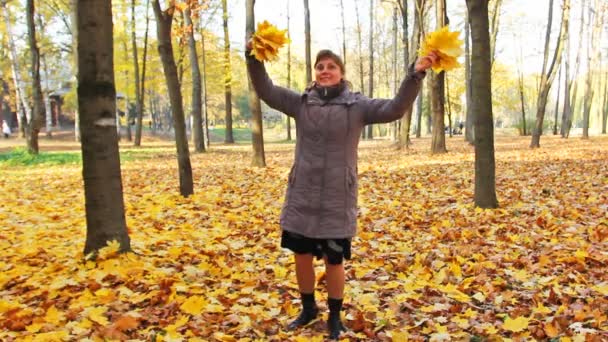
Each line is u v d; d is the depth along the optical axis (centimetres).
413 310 380
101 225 495
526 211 743
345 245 339
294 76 4112
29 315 356
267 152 2405
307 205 332
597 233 566
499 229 635
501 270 469
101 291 393
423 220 706
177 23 2169
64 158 1944
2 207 902
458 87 3991
